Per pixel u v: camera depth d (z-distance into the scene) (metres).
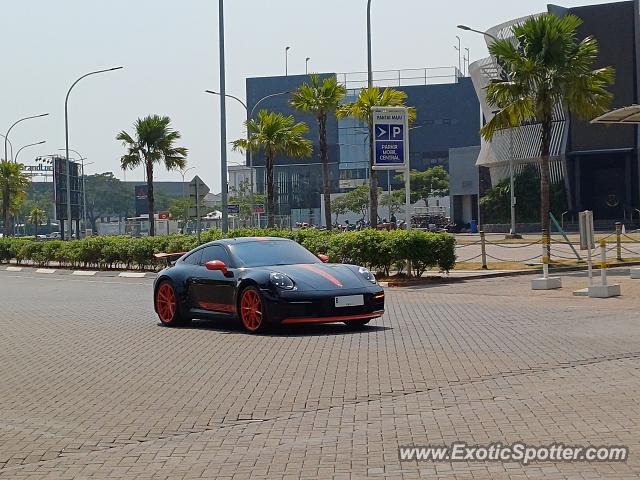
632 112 22.42
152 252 39.44
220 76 37.38
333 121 123.88
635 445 7.45
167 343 15.10
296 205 124.50
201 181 36.31
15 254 52.50
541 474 6.77
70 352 14.45
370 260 27.16
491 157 86.62
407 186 29.94
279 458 7.54
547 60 33.88
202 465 7.44
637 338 13.62
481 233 31.94
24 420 9.53
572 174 82.44
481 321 16.44
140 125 59.88
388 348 13.40
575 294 20.89
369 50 40.91
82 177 87.31
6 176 84.31
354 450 7.67
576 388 9.91
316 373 11.51
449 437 7.97
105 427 9.02
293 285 15.33
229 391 10.57
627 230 73.81
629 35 78.56
